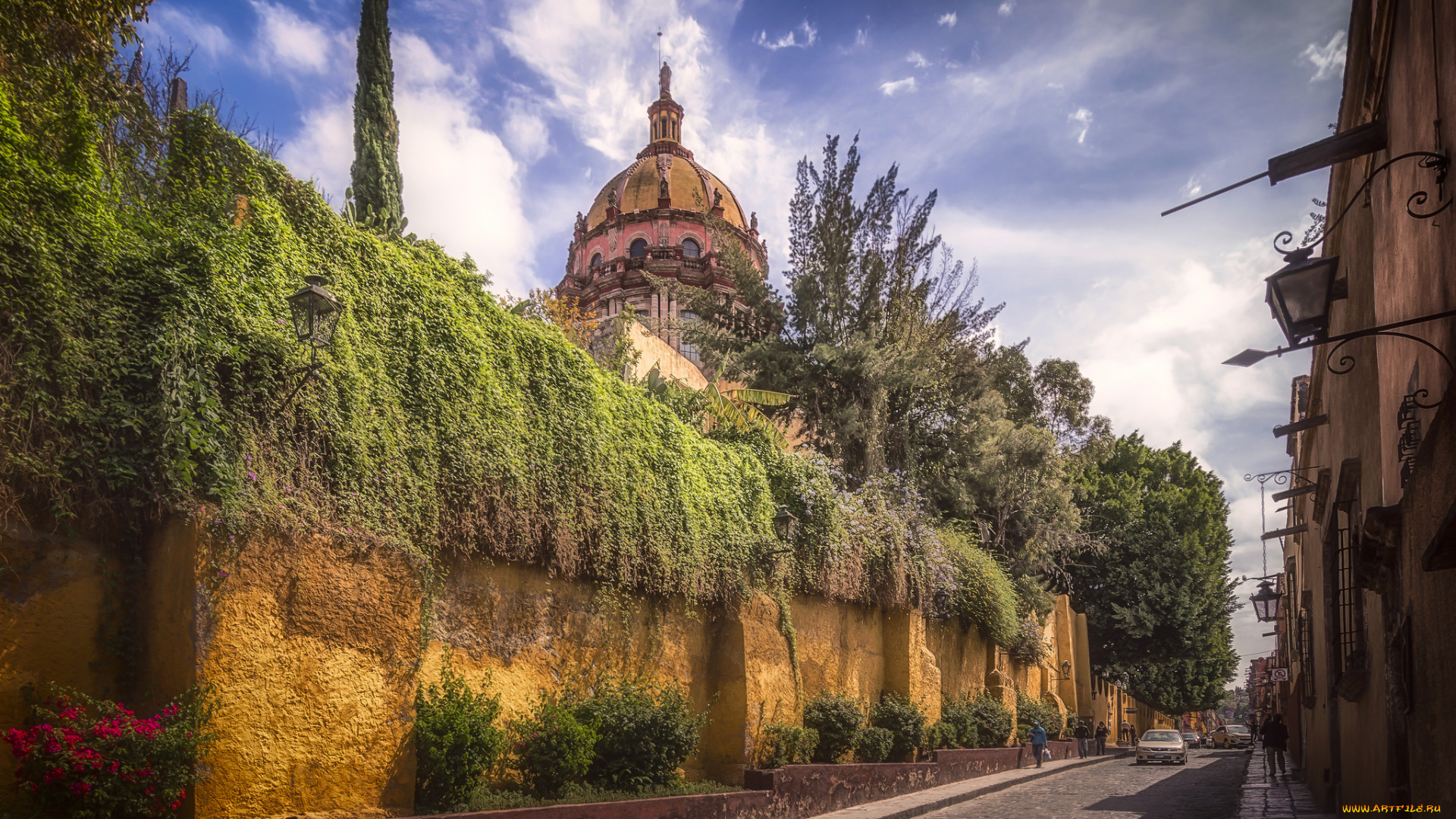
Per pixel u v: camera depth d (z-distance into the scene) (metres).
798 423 28.34
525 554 10.92
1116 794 19.80
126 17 9.34
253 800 7.50
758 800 13.27
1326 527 13.20
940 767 20.09
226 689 7.43
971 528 27.31
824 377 23.59
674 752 12.31
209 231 8.68
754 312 25.36
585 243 58.34
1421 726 6.01
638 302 52.59
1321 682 15.91
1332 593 12.71
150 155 9.63
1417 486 5.76
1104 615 44.22
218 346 8.09
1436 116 5.59
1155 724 72.12
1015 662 29.84
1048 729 29.53
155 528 7.85
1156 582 43.47
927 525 22.25
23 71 8.16
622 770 11.80
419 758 9.20
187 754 7.09
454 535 10.02
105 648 7.54
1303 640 20.27
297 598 8.05
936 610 22.06
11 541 7.06
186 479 7.54
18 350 7.18
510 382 11.23
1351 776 11.66
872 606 19.47
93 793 6.64
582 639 12.04
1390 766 7.72
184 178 9.32
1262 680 54.22
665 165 59.31
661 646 13.55
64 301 7.52
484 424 10.58
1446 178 5.39
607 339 22.45
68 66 8.79
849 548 17.97
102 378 7.64
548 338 12.09
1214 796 19.11
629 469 12.88
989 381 26.84
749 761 14.30
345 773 8.20
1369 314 9.55
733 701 14.48
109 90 9.45
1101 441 38.66
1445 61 5.29
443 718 9.35
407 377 9.92
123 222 8.40
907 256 24.23
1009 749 25.36
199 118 9.50
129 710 7.47
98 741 6.80
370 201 15.76
